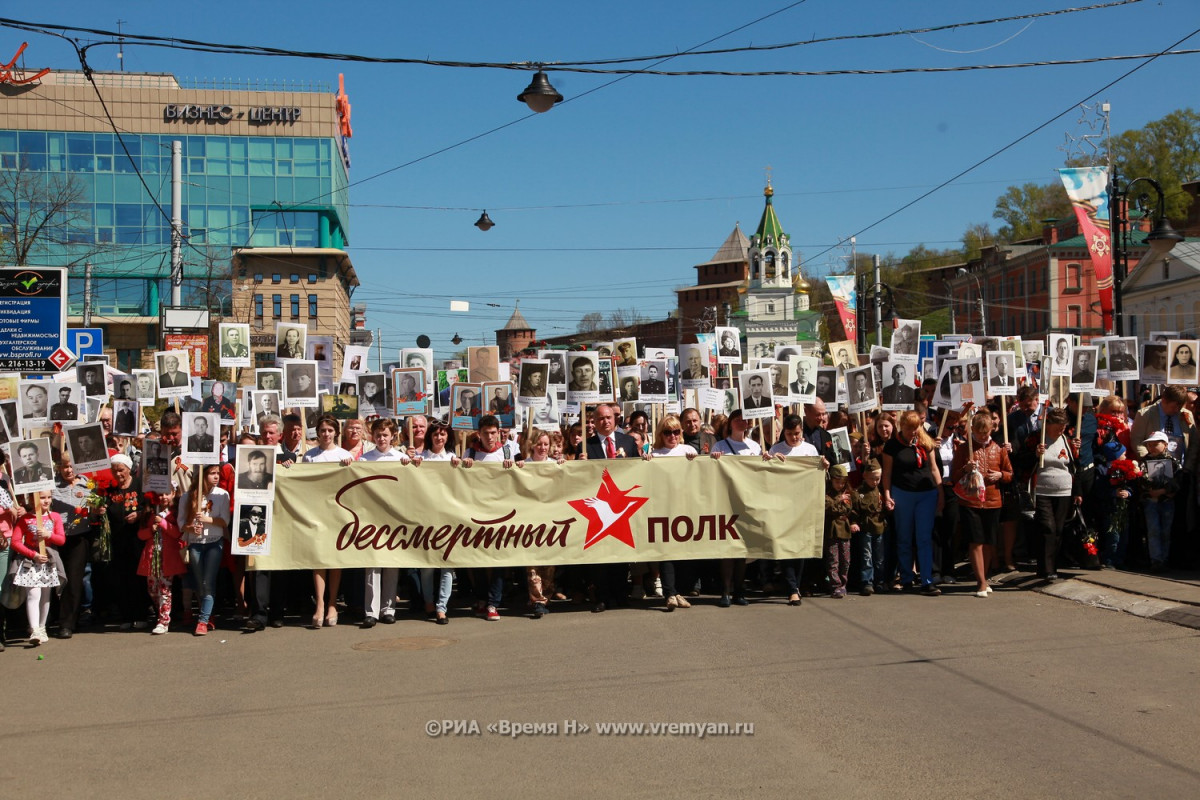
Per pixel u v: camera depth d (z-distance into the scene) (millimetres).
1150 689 7570
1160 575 11555
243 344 14391
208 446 10703
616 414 12609
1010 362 12359
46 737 7152
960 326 79375
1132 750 6258
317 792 5926
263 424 11117
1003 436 12164
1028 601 11141
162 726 7355
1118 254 24812
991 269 72250
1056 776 5832
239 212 73562
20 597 10320
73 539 10945
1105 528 12172
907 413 11695
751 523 11570
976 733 6637
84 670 9266
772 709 7293
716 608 11461
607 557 11484
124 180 72375
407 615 11883
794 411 14352
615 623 10734
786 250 84812
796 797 5637
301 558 11109
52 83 72688
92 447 10805
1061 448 11781
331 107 74625
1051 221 64812
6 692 8484
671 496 11578
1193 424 12023
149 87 73562
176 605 12086
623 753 6465
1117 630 9523
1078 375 12742
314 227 73312
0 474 10258
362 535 11195
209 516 10805
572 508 11516
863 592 11867
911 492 11742
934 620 10258
